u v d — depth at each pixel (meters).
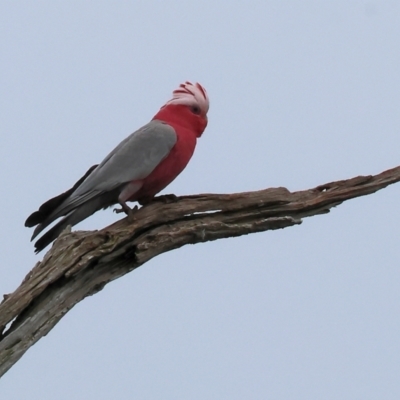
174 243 11.07
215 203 11.40
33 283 9.98
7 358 9.60
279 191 11.68
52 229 11.81
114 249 10.63
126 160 11.81
